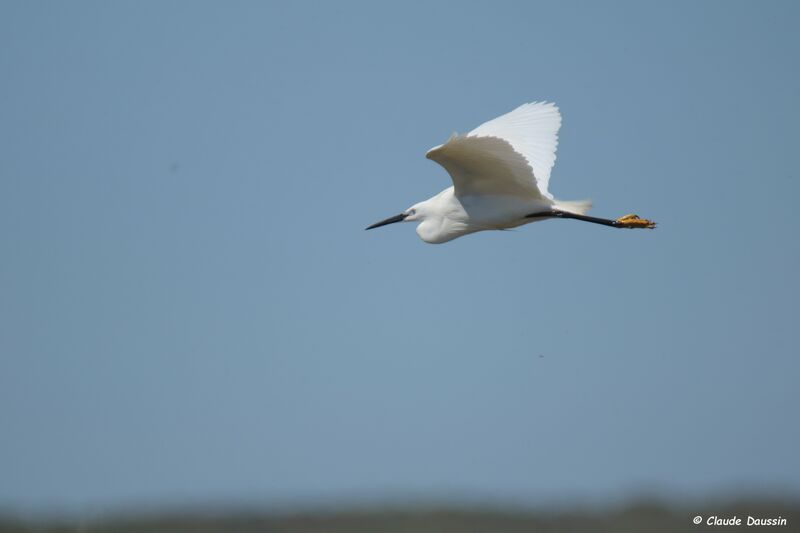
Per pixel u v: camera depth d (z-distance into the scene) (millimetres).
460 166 15141
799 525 21016
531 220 15953
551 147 15227
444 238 16438
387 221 17094
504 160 14312
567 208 15867
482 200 15836
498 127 15391
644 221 15664
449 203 16156
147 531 20969
